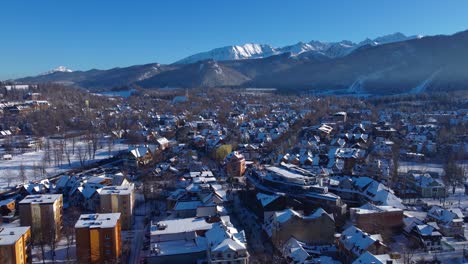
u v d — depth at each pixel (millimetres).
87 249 159625
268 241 182000
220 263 148375
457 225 181625
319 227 173875
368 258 137625
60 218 192875
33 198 189250
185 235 174000
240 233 162750
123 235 193000
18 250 148875
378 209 187125
